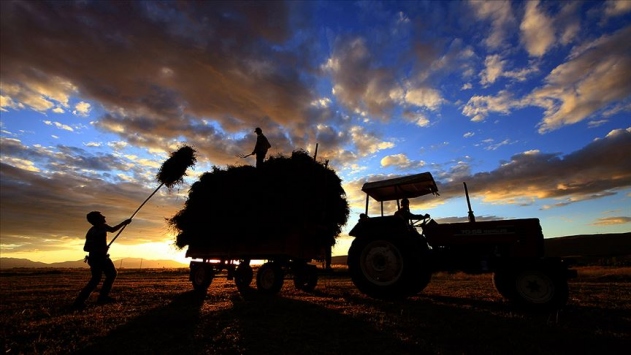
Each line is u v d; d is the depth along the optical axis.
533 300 5.71
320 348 3.47
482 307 5.86
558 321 4.74
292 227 8.41
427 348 3.42
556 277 5.62
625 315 5.25
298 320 4.71
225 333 3.99
